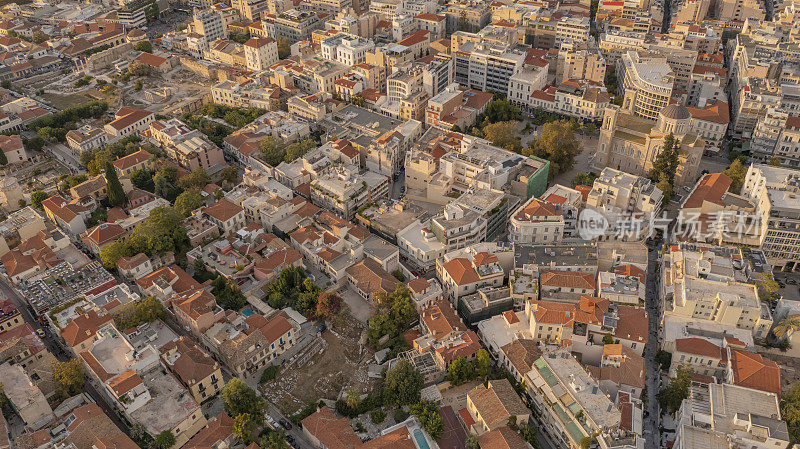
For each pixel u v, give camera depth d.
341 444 189.38
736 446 186.00
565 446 196.75
